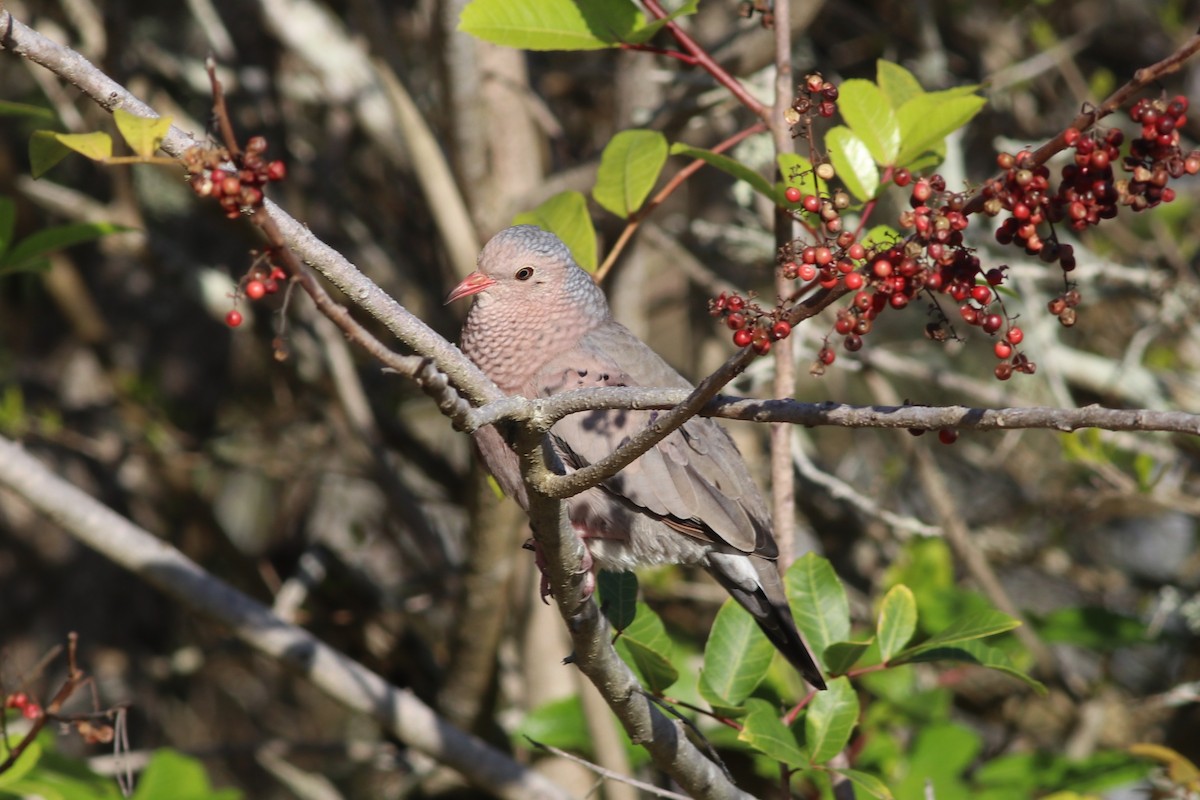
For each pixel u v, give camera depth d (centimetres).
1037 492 1316
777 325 429
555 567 539
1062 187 420
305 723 1605
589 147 1360
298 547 1391
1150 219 1284
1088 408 409
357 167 1413
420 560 1448
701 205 1287
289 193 1290
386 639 1273
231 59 1259
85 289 1317
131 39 1242
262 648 893
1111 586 1278
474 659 1020
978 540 1295
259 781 1568
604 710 911
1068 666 1272
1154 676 1370
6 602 1452
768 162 1042
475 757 900
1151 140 407
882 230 619
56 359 1512
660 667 625
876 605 1069
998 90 1223
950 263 417
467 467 1372
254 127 1270
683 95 938
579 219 737
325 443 1366
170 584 886
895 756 938
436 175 963
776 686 812
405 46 1328
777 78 718
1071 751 1120
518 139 1009
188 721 1545
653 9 707
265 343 1309
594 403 478
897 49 1364
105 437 1410
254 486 1636
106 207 1236
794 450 977
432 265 1325
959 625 618
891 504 1365
